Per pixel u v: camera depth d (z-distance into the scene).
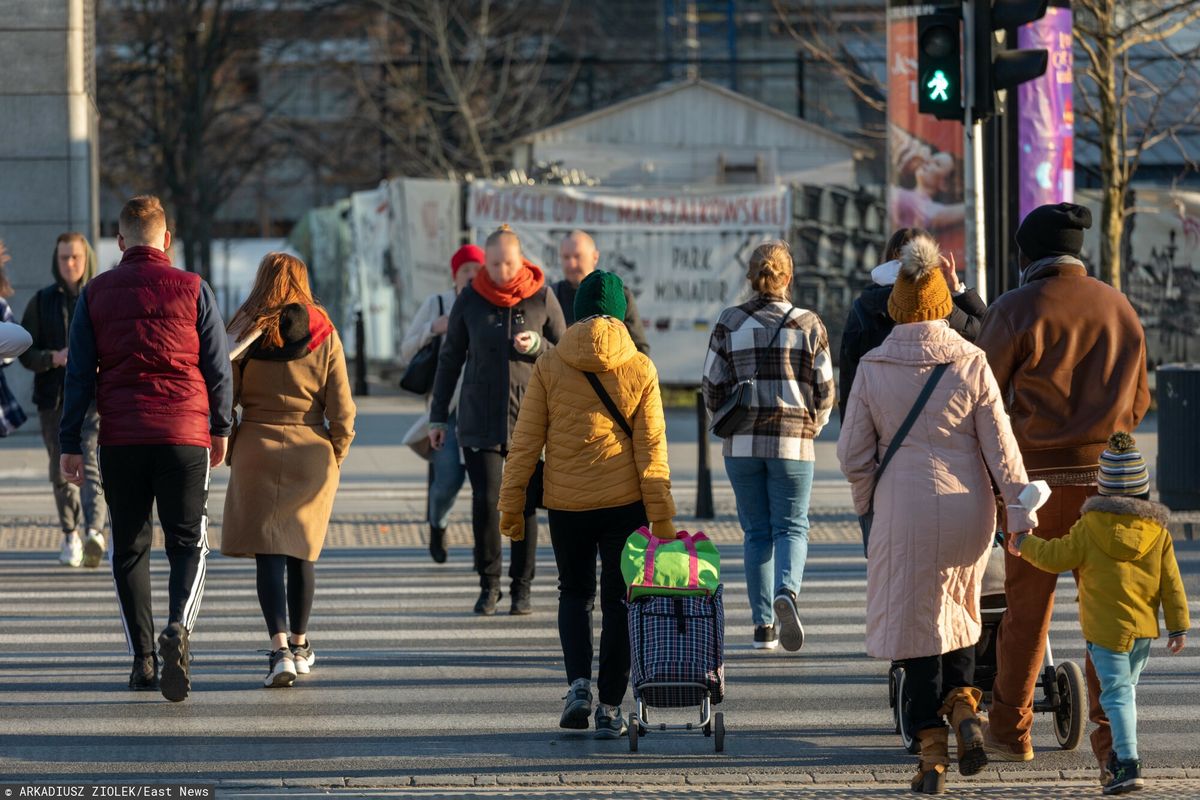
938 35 36.59
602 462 22.31
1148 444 59.75
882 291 24.23
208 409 24.12
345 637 29.72
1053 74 52.06
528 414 22.61
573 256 33.06
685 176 116.94
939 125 53.44
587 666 22.78
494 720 23.58
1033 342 20.80
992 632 22.67
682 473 53.38
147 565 24.98
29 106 63.97
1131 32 74.00
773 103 165.00
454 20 137.00
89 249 37.16
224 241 183.62
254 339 25.28
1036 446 20.81
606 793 19.75
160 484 23.78
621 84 157.88
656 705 21.53
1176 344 77.56
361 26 154.62
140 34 139.62
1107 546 19.53
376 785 20.12
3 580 35.78
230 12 142.25
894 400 19.88
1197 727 23.30
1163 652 28.44
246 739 22.38
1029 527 19.47
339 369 25.78
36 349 36.78
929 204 53.69
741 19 168.25
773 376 27.33
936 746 19.80
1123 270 77.44
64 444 23.64
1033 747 22.19
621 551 22.56
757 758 21.44
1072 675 21.70
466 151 125.25
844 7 123.38
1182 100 94.19
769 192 80.19
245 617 31.75
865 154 118.69
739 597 34.03
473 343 30.84
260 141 167.00
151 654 25.20
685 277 80.12
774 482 27.53
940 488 19.69
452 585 35.47
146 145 144.88
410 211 83.25
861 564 38.53
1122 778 19.48
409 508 47.38
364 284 104.62
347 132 161.62
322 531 25.75
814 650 28.61
